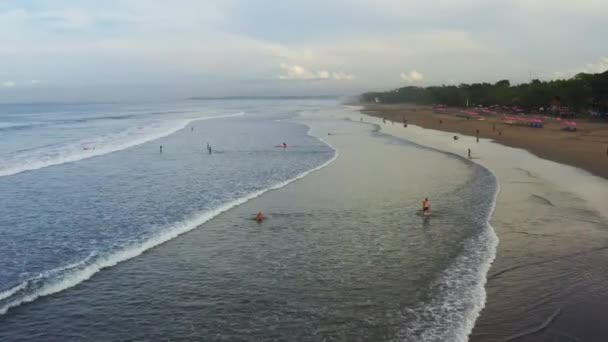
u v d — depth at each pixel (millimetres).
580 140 51562
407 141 55062
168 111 156750
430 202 24766
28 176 33094
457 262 16422
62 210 23750
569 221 20781
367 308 13242
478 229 19984
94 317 12906
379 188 28406
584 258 16469
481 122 83188
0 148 49094
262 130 73188
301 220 21844
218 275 15695
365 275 15539
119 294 14281
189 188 28844
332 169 35469
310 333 11969
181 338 11859
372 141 55406
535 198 24969
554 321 12266
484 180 30266
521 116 96750
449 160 39406
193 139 59125
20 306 13477
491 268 15789
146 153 45719
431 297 13805
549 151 43188
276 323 12516
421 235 19469
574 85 91812
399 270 15875
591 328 11922
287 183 30062
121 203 25078
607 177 30500
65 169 36094
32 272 15883
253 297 14062
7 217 22484
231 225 21109
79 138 60125
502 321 12312
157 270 16109
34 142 55094
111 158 42188
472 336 11602
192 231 20266
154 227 20828
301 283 15008
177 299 13977
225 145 52250
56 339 11812
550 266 15836
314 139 58344
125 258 17141
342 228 20625
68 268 16219
